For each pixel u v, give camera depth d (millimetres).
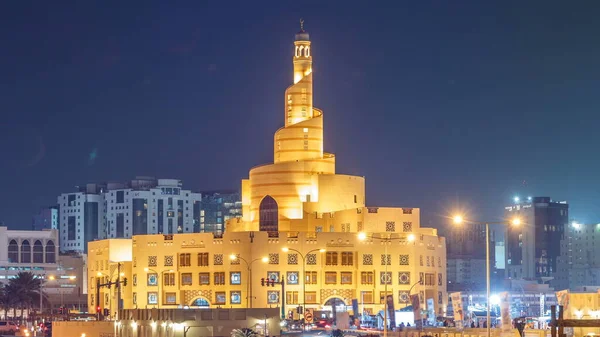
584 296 141875
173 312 176250
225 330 175750
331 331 182375
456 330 160250
